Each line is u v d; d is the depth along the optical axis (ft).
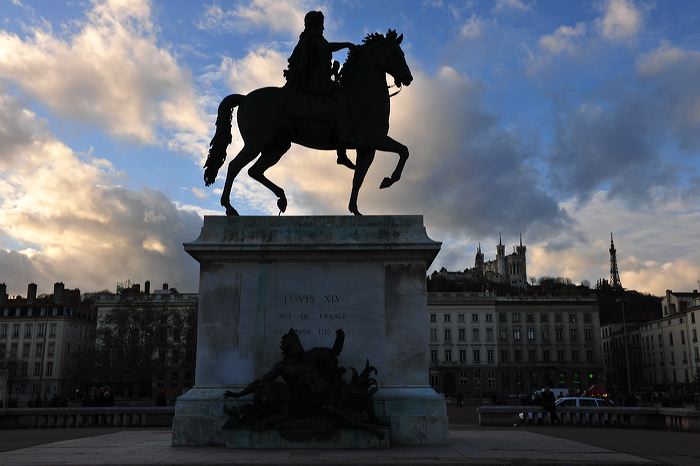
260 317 33.76
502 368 318.45
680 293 327.88
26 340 334.24
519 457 26.63
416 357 33.40
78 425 69.31
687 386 295.48
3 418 66.59
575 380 318.04
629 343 369.09
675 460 30.58
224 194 35.83
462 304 325.83
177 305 319.47
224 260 34.47
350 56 37.32
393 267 34.42
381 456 26.50
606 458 26.94
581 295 330.13
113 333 281.74
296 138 37.50
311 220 34.96
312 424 29.86
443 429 31.68
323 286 34.19
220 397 32.37
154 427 68.28
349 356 33.40
